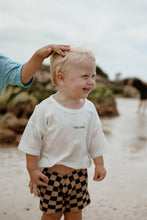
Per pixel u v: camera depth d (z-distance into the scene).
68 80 1.65
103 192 2.74
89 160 1.79
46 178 1.66
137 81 10.45
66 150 1.68
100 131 1.81
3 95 6.44
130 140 5.32
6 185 2.81
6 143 4.40
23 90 6.53
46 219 1.72
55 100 1.71
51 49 1.63
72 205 1.75
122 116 9.35
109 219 2.22
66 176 1.69
